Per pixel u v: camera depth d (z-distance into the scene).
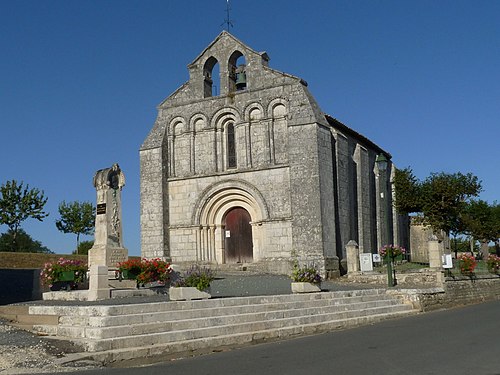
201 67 39.50
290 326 17.97
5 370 11.67
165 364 13.02
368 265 32.53
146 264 22.84
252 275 33.69
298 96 36.03
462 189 45.44
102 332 13.54
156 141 39.38
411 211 48.94
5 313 16.69
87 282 23.75
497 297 36.41
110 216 25.45
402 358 12.66
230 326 16.12
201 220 38.31
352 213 39.97
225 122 38.69
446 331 17.47
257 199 36.59
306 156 35.16
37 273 33.91
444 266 30.12
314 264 34.06
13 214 59.03
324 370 11.47
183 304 16.30
